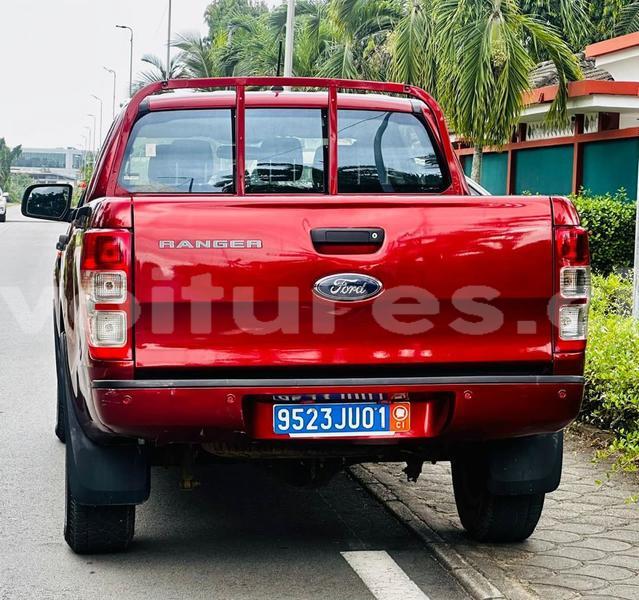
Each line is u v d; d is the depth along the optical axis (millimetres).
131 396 4277
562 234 4543
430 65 20859
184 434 4383
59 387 7551
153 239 4309
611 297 11727
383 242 4430
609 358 7609
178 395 4297
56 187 6926
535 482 4852
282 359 4387
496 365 4562
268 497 6324
